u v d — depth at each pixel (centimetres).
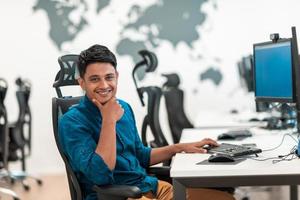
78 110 195
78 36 570
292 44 233
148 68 316
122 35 575
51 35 564
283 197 395
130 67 578
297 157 195
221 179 176
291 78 241
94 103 193
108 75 189
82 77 193
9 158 453
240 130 296
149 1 577
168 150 228
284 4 576
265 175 174
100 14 571
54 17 564
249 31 581
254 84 296
